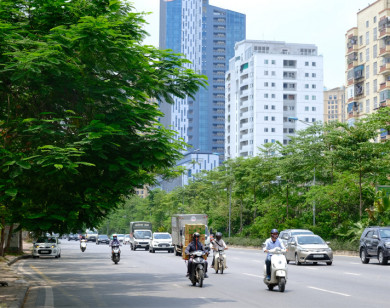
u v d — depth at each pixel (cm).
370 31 9231
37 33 1531
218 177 8281
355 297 1509
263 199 6288
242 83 15700
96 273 2673
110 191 1631
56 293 1742
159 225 10969
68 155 1380
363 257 3250
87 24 1407
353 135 4559
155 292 1730
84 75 1508
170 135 1584
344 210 5000
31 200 1544
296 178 5341
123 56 1484
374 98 9100
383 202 4194
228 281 2073
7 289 1772
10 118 1580
